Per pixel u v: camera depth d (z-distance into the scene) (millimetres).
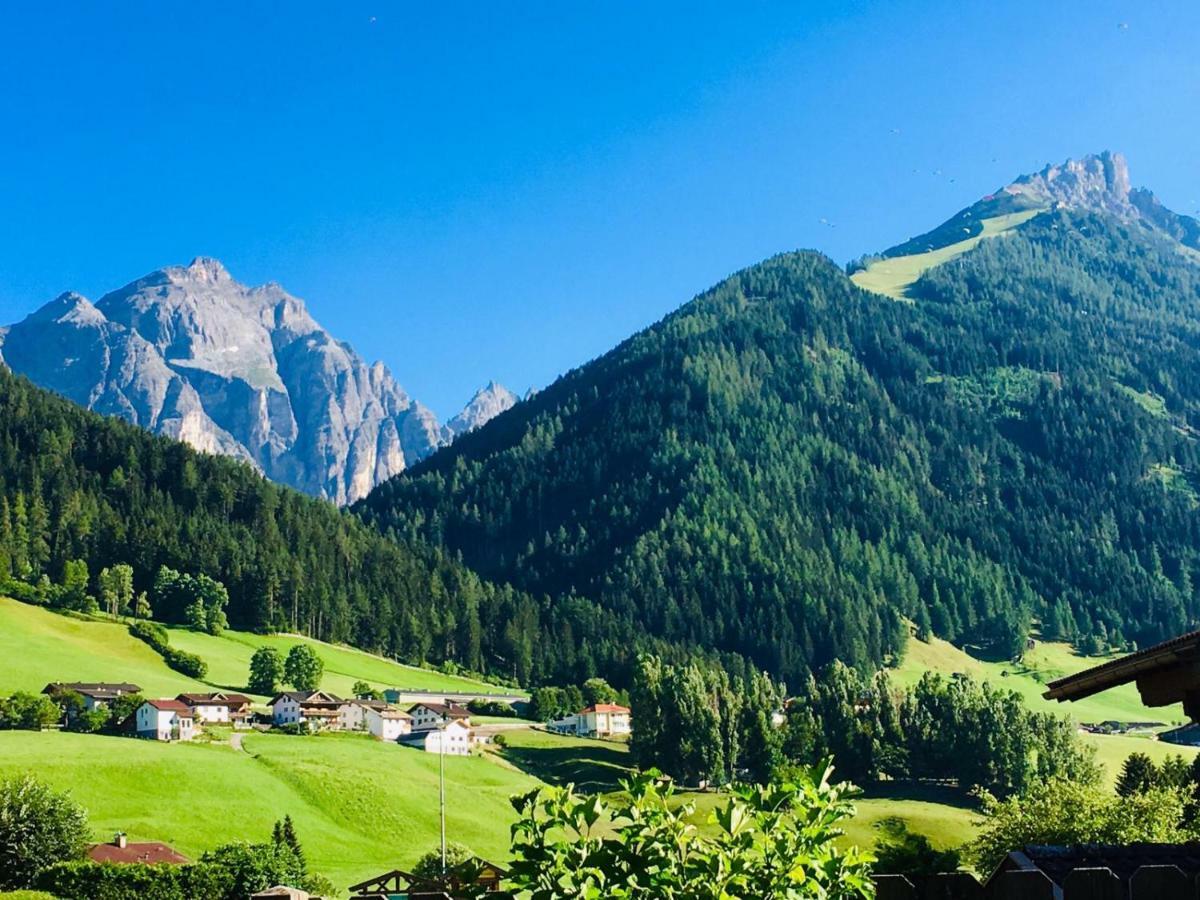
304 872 84688
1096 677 14656
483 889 9711
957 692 167750
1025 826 63719
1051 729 158500
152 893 76562
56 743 141500
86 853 87500
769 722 169375
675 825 9695
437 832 126000
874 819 133625
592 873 9328
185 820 118062
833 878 9305
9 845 82000
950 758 159500
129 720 170750
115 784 125188
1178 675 14188
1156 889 9383
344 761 149250
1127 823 57438
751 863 9539
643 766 167875
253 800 126688
